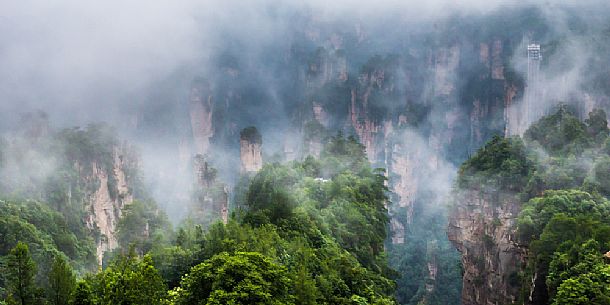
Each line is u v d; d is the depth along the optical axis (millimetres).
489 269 151250
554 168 151750
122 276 71562
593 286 97750
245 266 71125
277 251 88875
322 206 129625
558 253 115562
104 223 172500
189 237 95000
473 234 161500
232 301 66188
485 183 159875
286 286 74125
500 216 154000
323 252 99062
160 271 85062
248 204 138125
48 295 73812
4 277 87688
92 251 142250
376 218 134000
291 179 145625
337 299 86562
